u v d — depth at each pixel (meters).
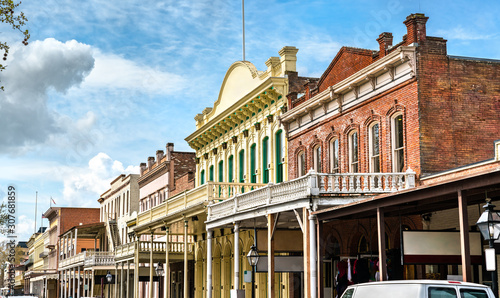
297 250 26.50
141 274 50.19
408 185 22.22
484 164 19.78
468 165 20.41
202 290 43.38
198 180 45.41
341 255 27.47
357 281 24.16
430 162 22.34
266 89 33.22
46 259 104.62
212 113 43.22
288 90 32.56
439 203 19.56
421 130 22.45
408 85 23.19
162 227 41.44
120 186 67.88
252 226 30.52
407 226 23.44
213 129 41.25
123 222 65.56
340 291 25.03
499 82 23.56
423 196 16.39
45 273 90.56
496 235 13.96
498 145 19.42
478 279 20.61
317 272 22.14
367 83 25.72
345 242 27.16
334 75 28.78
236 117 37.88
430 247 18.20
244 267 35.22
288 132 32.22
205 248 42.56
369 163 25.61
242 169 38.00
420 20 23.14
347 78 26.41
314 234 22.16
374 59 25.86
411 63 22.91
